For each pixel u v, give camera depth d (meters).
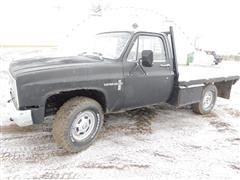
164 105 6.14
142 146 3.70
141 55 3.85
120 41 3.88
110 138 3.92
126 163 3.18
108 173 2.94
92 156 3.31
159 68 4.21
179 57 13.41
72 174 2.88
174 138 4.07
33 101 2.89
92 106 3.37
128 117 5.03
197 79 4.84
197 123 4.89
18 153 3.28
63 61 3.34
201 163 3.28
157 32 4.18
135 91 3.88
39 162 3.09
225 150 3.70
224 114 5.61
